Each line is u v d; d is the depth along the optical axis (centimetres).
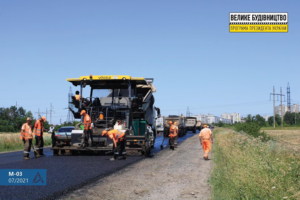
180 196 686
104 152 1573
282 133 4531
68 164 1130
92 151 1514
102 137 1401
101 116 1477
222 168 929
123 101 1531
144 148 1399
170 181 845
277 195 589
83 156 1422
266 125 9706
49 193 690
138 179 867
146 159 1323
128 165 1128
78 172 954
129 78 1510
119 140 1289
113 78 1505
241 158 922
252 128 2719
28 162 1191
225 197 634
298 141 2719
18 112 10331
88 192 711
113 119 1493
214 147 1831
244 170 735
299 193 568
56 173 934
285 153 1052
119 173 956
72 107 1515
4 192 699
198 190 742
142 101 1584
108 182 820
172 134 1827
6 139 2209
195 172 990
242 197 601
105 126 1467
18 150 2003
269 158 888
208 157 1395
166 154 1548
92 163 1162
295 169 732
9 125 8500
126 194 700
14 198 647
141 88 1798
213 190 716
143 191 729
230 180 725
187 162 1230
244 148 1198
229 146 1302
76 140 1433
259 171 716
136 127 1595
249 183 644
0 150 1950
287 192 602
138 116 1606
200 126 5825
